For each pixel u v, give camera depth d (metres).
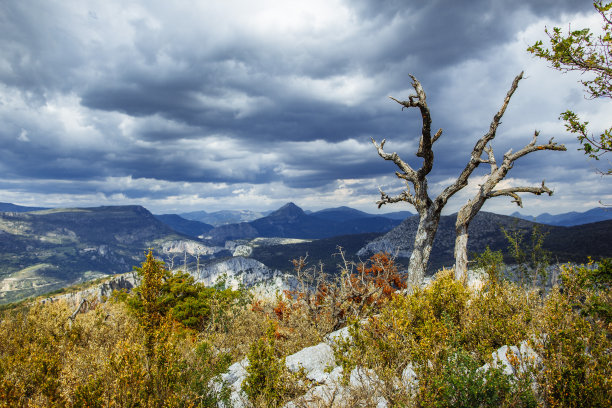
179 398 5.66
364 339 5.93
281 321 14.76
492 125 12.96
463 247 13.48
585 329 4.53
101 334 12.23
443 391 4.24
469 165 13.05
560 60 5.45
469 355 4.65
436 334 5.27
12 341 12.16
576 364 4.22
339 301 13.41
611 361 4.06
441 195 13.26
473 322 6.14
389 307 6.98
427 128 12.25
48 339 11.55
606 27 5.03
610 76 5.04
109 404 5.08
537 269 9.92
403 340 5.66
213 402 6.33
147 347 6.38
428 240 13.49
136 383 5.45
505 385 3.97
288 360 8.18
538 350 4.55
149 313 15.55
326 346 8.67
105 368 5.66
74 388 5.61
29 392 6.79
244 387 6.47
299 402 5.78
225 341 12.63
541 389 4.22
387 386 4.96
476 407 3.99
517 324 5.49
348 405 5.04
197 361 7.47
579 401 3.83
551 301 5.30
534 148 12.49
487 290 7.48
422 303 6.75
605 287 5.07
